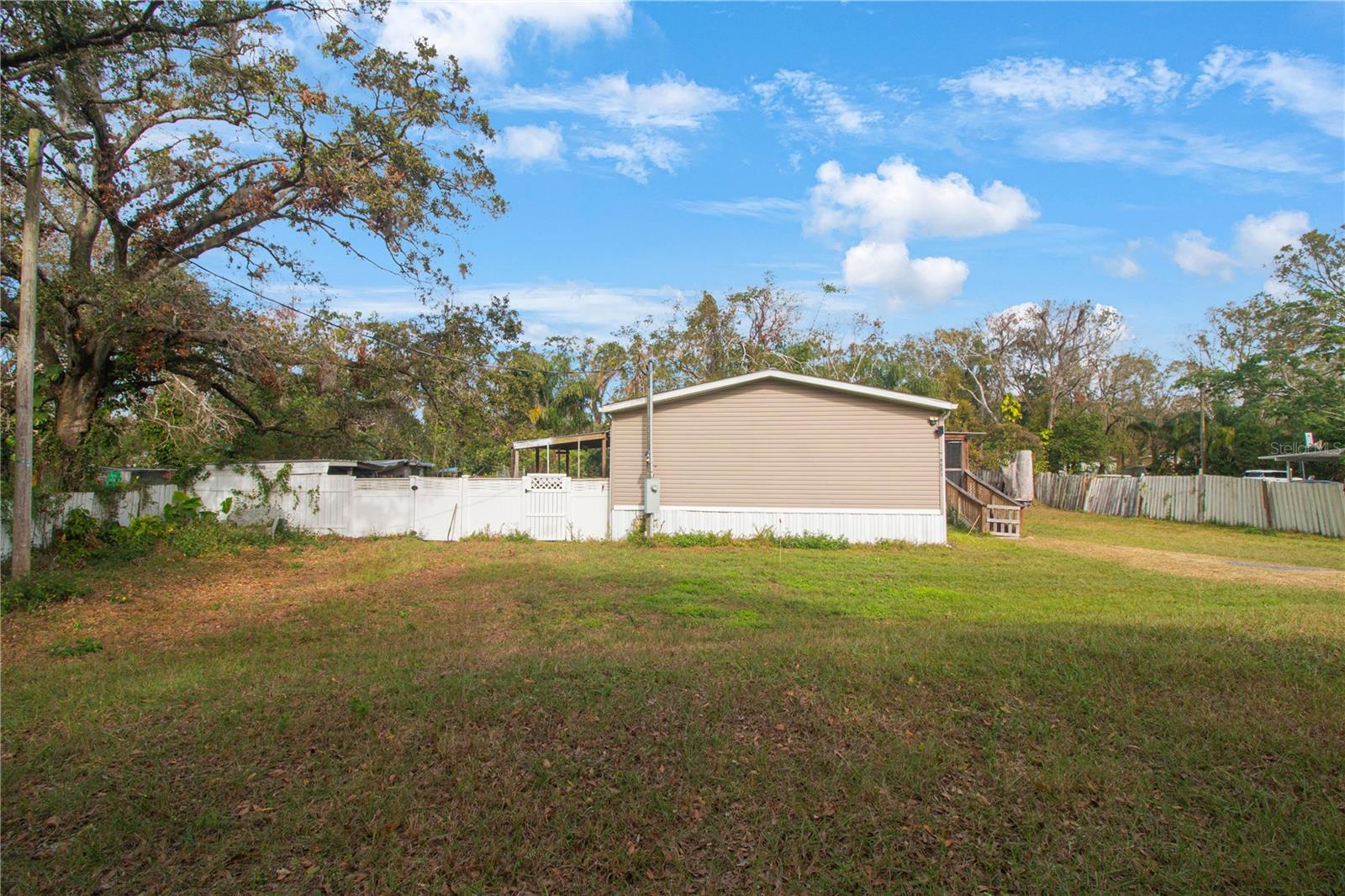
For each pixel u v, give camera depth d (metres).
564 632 8.30
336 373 18.36
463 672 6.34
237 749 4.87
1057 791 4.18
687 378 38.09
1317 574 13.38
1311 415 25.91
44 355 16.48
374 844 3.77
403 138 15.85
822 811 4.02
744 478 18.47
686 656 6.81
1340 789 4.18
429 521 19.62
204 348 17.28
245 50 14.19
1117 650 6.80
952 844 3.73
